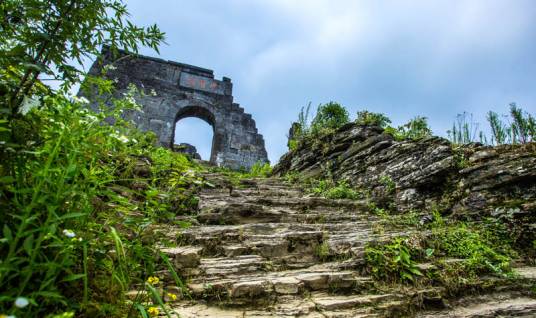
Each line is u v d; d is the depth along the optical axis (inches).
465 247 147.0
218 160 704.4
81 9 70.6
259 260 134.1
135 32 79.0
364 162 289.3
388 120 355.9
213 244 144.4
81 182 66.4
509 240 159.5
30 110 62.0
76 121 65.2
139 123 662.5
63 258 61.0
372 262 130.8
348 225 179.2
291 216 194.4
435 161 225.5
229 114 754.8
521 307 108.7
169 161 154.3
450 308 111.6
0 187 55.6
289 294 111.8
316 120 411.2
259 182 311.3
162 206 82.4
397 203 227.3
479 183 194.5
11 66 65.4
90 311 67.8
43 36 64.5
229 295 106.6
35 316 57.7
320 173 325.1
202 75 771.4
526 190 176.1
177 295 104.9
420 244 146.0
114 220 77.5
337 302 107.7
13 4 66.1
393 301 110.6
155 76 724.7
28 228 62.2
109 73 668.7
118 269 77.8
